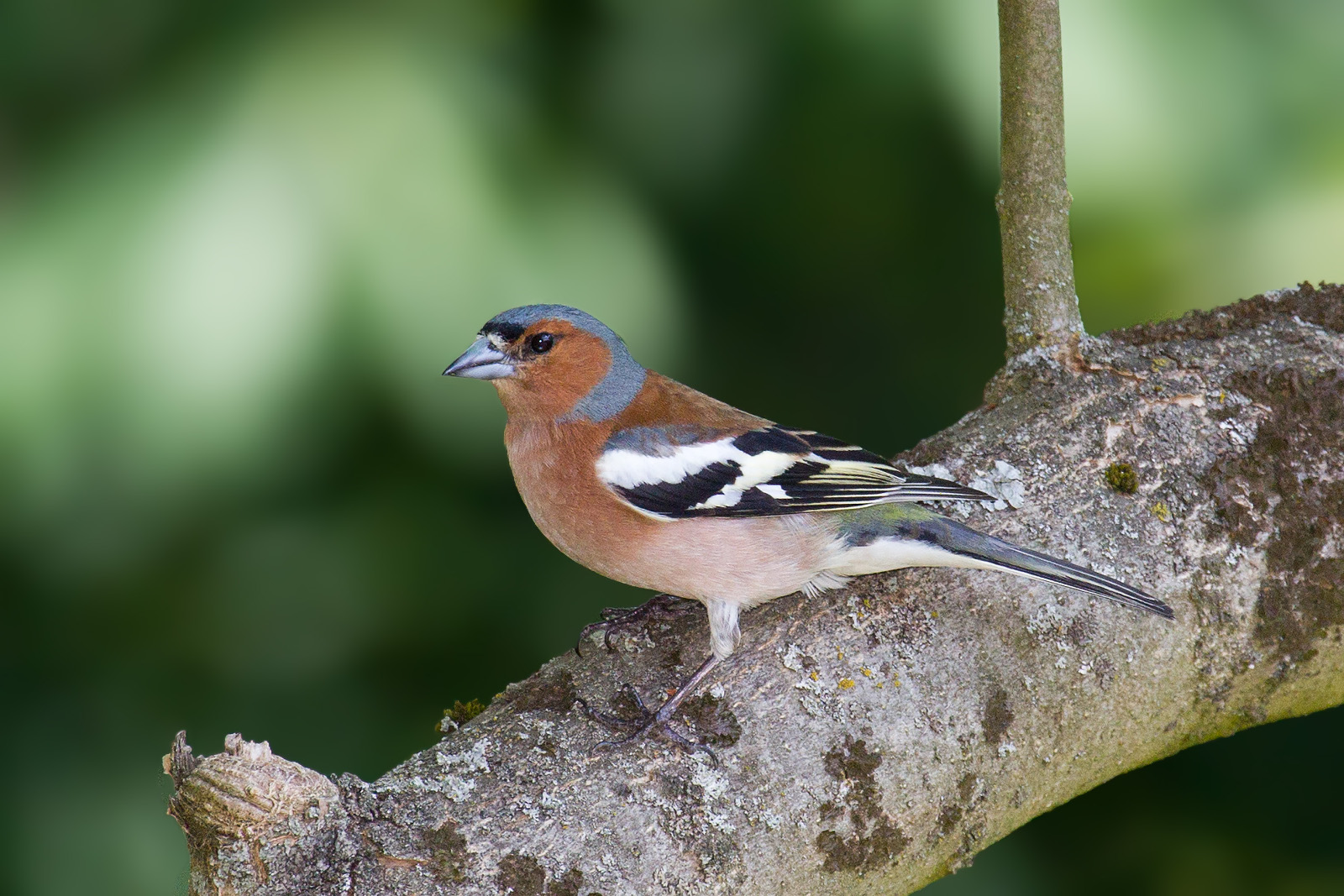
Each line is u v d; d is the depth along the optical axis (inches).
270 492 346.0
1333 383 263.1
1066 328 278.5
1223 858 373.1
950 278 407.8
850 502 243.4
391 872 193.9
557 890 197.5
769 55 354.6
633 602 372.8
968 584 241.3
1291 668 246.8
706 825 207.0
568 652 247.0
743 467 253.8
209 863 189.5
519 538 375.9
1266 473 253.4
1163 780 386.0
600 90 360.8
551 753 214.4
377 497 368.8
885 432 414.0
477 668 370.9
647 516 254.2
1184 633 242.4
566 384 269.3
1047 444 264.7
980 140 332.2
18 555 328.2
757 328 416.5
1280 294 290.8
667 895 201.3
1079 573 233.3
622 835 203.9
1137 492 254.5
